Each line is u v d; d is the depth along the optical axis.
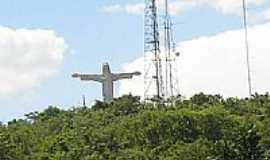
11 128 122.44
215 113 102.56
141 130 104.50
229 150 75.62
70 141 107.19
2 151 104.19
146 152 98.06
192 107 117.25
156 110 114.00
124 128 107.38
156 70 122.88
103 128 110.12
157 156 96.56
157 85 124.31
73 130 113.31
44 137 115.44
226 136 77.50
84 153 102.81
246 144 75.56
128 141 104.31
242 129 76.69
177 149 94.38
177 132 102.19
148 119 106.25
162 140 102.12
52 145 107.25
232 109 113.94
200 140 95.00
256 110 112.75
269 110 103.94
